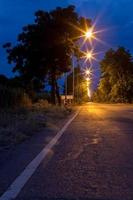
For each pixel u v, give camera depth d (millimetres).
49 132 21609
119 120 31656
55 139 18125
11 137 17234
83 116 38875
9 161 12078
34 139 18156
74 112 48625
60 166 11211
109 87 132750
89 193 8148
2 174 10125
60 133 21031
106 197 7836
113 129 23078
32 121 25156
